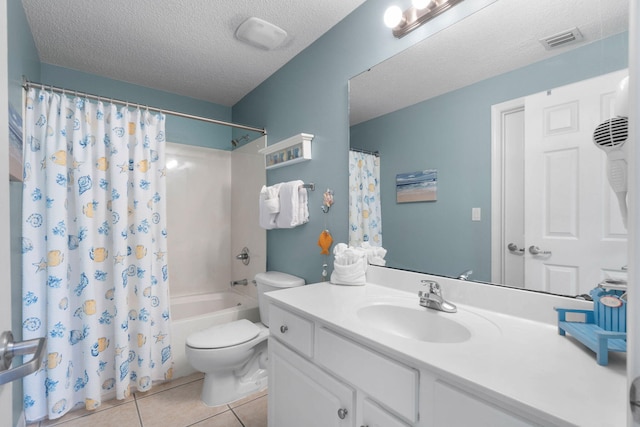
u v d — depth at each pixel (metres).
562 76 1.00
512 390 0.64
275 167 2.37
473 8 1.22
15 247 1.50
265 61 2.27
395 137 1.51
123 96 2.57
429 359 0.78
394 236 1.51
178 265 2.87
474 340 0.90
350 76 1.75
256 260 2.64
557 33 1.01
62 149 1.73
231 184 3.13
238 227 2.97
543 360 0.77
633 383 0.36
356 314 1.16
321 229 1.95
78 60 2.23
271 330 1.42
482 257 1.19
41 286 1.67
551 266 1.02
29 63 1.82
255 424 1.66
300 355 1.25
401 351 0.83
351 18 1.75
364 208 1.66
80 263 1.76
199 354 1.72
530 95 1.07
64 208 1.72
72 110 1.84
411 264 1.44
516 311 1.08
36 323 1.64
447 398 0.74
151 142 2.09
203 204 3.00
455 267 1.28
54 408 1.63
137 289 1.97
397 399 0.84
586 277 0.94
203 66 2.33
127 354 1.88
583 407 0.58
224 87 2.70
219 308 2.94
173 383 2.08
